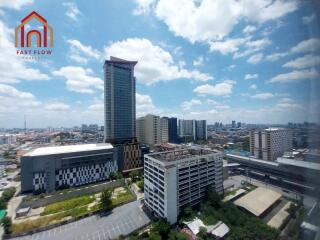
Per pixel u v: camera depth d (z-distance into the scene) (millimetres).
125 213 47312
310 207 7266
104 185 65375
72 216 45719
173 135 165750
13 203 54969
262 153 84188
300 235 8125
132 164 83625
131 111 109938
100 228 40906
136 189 64500
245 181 69188
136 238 36094
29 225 42125
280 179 66812
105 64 101625
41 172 62312
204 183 50344
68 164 66062
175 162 43406
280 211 44250
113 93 103062
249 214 43344
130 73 109562
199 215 42969
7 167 91500
